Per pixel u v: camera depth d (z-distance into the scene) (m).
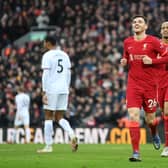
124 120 42.16
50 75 23.92
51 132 24.17
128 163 18.41
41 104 46.94
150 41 20.12
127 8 58.78
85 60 52.28
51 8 62.56
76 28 58.56
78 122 44.78
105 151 25.06
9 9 62.88
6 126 45.81
